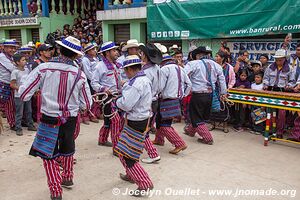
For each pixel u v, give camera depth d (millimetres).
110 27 10008
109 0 9805
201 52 5336
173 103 4688
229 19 7258
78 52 3299
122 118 4242
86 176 4180
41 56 5918
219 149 5195
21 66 5938
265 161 4664
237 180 4039
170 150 5152
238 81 6449
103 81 4789
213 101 5539
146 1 9203
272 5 6605
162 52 4770
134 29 9406
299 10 6273
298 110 4793
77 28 11492
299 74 5641
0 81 6129
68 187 3793
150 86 3580
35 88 3271
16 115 6059
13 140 5770
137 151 3564
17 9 12367
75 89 3342
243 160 4699
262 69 6371
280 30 6570
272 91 5402
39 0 11523
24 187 3887
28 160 4758
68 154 3549
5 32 12742
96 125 6801
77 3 12625
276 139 5461
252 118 6070
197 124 5402
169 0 8195
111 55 4812
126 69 3561
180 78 4641
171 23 8258
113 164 4582
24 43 12203
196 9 7754
